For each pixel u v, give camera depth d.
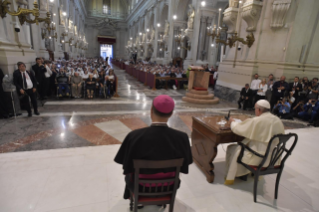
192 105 7.62
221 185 2.73
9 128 4.32
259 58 7.52
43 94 7.02
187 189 2.61
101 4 42.66
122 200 2.32
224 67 9.05
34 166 2.88
